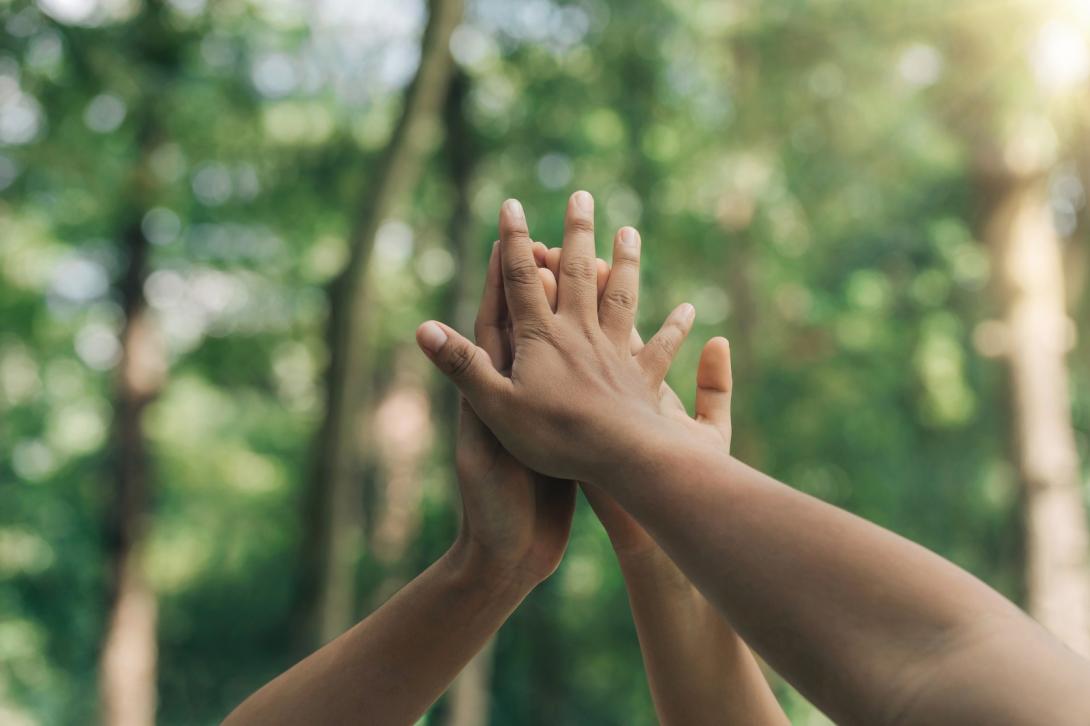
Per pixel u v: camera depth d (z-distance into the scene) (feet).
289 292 33.32
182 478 43.50
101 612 35.81
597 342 3.30
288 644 20.92
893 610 2.11
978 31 21.89
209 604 45.68
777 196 29.99
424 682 3.21
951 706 1.96
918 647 2.05
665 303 32.99
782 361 32.89
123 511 34.09
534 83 29.22
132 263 32.48
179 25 25.39
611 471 2.91
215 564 47.09
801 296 33.30
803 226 31.24
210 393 41.34
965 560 33.94
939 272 32.35
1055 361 22.86
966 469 33.94
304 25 26.58
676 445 2.81
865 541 2.22
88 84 21.59
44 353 36.22
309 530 20.70
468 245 28.99
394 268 34.04
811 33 26.13
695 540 2.48
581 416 3.05
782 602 2.23
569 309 3.36
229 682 44.04
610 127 30.42
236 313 33.99
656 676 3.49
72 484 40.63
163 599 45.21
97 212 29.30
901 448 33.96
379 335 36.11
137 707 33.83
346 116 28.25
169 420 42.29
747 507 2.43
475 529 3.32
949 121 24.20
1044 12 20.67
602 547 34.14
